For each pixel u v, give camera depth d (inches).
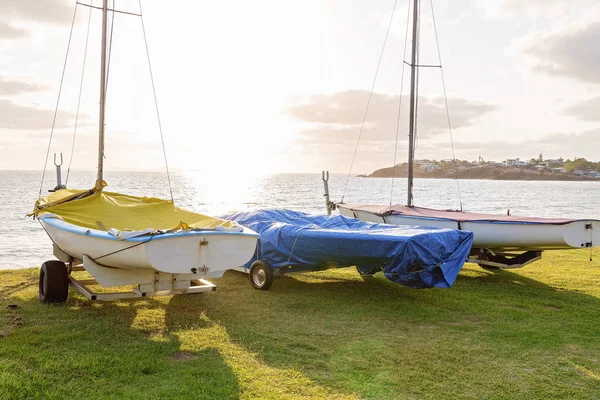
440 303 294.8
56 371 171.0
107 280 243.0
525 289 337.7
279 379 173.8
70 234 259.6
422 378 179.0
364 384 171.9
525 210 1656.0
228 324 240.4
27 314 243.6
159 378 170.6
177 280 250.7
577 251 525.7
